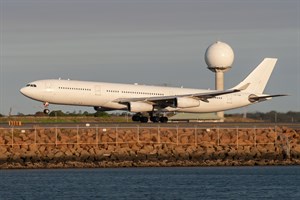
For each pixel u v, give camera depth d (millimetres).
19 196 164375
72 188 174375
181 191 170750
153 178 190875
